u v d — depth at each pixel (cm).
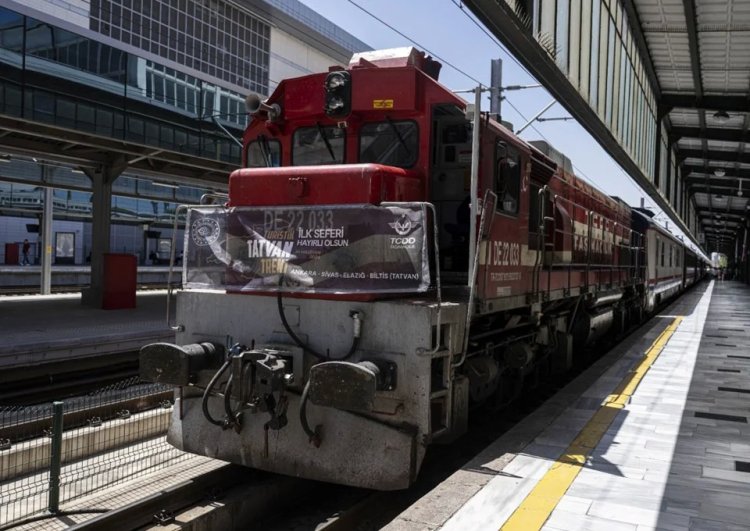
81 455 618
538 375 888
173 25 3391
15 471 562
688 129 2888
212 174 1942
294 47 4178
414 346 469
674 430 647
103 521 430
